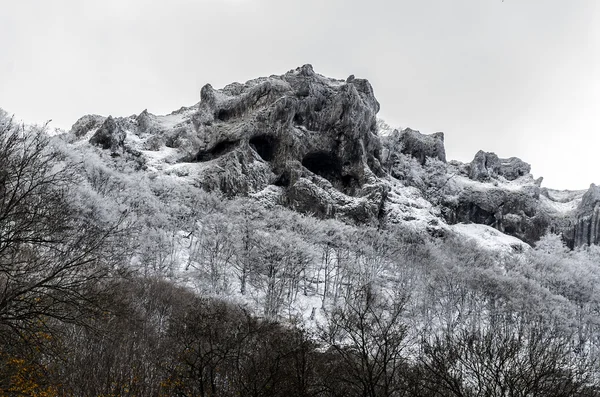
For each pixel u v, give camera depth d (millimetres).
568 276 88938
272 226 77375
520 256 112188
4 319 15695
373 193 109500
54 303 16812
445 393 17750
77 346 22984
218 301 47156
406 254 84062
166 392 21422
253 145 113312
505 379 16875
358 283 63656
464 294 69688
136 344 25797
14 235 16922
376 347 23484
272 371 19422
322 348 24219
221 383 21203
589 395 16984
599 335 71812
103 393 20828
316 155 116500
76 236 20844
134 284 39906
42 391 17656
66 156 60750
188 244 76875
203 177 99250
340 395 19094
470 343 18703
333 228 82625
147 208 71188
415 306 62906
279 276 63938
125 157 102500
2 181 16562
